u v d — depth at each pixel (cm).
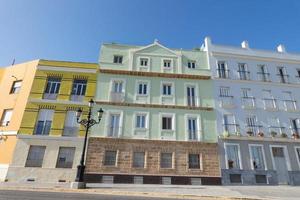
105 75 2219
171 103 2178
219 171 1930
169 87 2278
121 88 2214
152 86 2233
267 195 1135
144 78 2259
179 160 1931
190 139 2036
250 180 1936
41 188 1120
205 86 2292
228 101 2239
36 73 2169
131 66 2303
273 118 2223
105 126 1992
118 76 2233
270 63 2525
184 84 2278
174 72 2338
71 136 1934
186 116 2112
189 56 2473
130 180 1827
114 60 2356
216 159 1970
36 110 2012
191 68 2377
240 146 2048
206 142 2014
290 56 2583
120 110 2073
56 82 2177
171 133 2036
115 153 1919
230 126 2136
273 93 2348
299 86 2409
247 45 2605
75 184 1166
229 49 2542
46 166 1825
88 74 2205
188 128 2077
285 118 2239
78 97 2112
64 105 2052
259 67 2505
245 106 2231
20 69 2275
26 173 1789
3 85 2242
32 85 2114
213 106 2197
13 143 1894
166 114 2103
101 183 1766
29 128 1936
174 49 2470
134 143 1952
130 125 2030
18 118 2000
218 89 2292
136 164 1902
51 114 2031
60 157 1878
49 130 1964
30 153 1867
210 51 2495
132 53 2364
